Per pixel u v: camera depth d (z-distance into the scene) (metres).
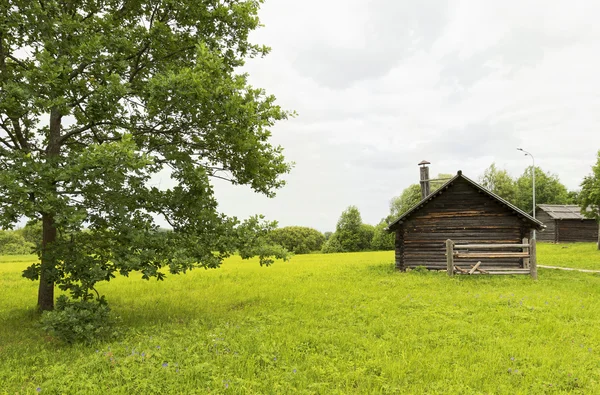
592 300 12.50
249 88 10.74
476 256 17.84
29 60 10.35
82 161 7.71
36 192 7.70
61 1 10.39
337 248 67.38
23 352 7.76
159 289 16.44
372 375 6.54
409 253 21.86
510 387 6.07
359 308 11.54
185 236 10.01
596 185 34.22
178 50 10.93
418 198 68.50
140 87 10.20
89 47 8.45
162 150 10.50
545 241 51.53
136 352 7.47
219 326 9.60
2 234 61.53
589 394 5.83
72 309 8.30
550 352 7.54
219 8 10.55
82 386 6.02
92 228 9.20
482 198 20.94
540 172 88.31
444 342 8.24
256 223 10.79
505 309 11.13
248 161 10.98
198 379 6.28
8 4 8.94
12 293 15.58
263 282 18.31
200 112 9.53
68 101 8.47
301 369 6.83
